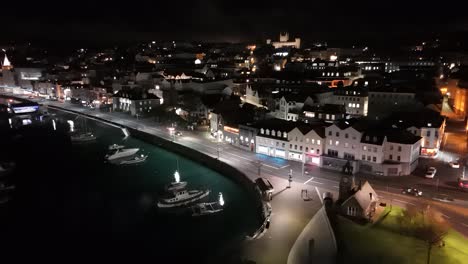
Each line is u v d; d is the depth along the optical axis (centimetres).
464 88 13300
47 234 7625
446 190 8069
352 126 9350
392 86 13675
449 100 14988
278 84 16662
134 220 8044
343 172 9169
